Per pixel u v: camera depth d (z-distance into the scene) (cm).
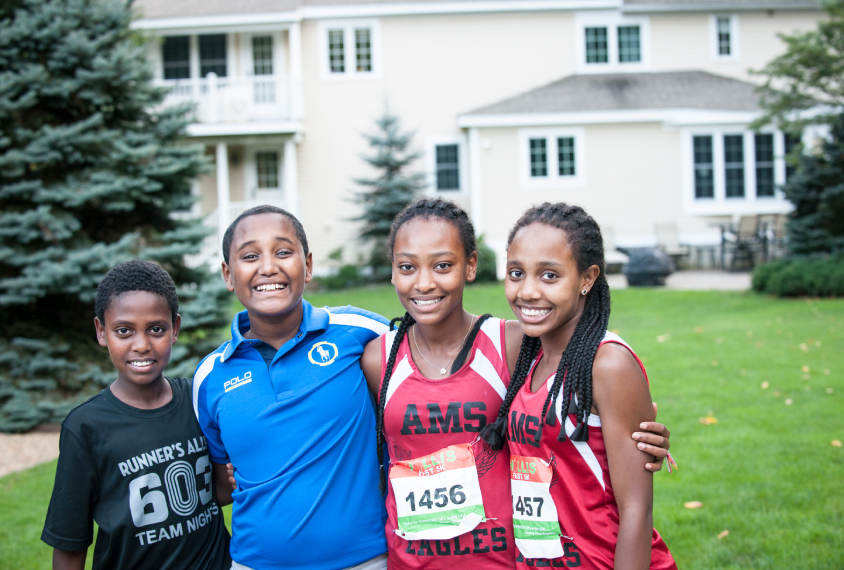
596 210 1689
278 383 201
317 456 196
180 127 704
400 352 202
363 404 205
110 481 199
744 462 441
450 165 1770
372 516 201
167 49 1722
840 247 1248
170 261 677
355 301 1297
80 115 659
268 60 1727
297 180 1730
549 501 177
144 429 205
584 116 1641
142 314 205
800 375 664
